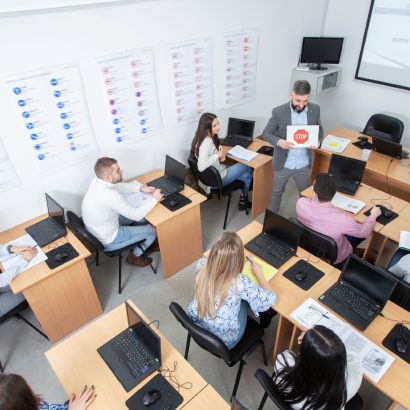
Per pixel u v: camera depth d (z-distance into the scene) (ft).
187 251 10.55
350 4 13.48
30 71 7.87
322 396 4.51
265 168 11.84
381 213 8.89
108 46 8.81
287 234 7.64
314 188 7.75
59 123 8.79
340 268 8.80
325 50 13.71
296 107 10.19
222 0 10.61
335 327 6.15
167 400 5.25
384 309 6.46
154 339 5.38
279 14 12.57
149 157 11.20
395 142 11.88
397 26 12.51
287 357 5.33
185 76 10.84
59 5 7.66
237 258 5.56
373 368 5.52
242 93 13.04
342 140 12.19
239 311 6.68
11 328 9.14
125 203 8.99
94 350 5.93
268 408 7.24
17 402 4.16
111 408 5.19
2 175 8.41
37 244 8.50
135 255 10.69
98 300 9.11
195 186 13.46
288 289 6.91
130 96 9.80
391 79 13.43
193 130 12.00
